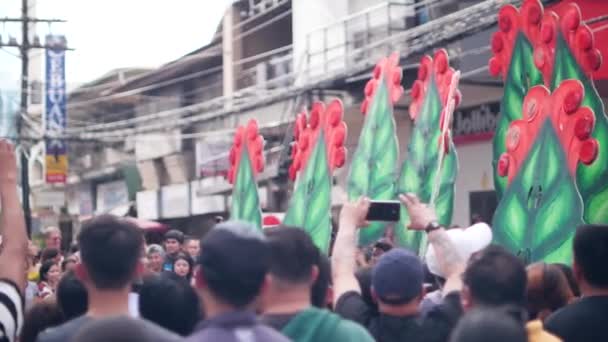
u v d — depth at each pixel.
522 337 3.03
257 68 26.81
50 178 30.81
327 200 10.62
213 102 25.16
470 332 3.04
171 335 3.44
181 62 31.70
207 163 29.81
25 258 5.21
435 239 4.95
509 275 4.18
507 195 8.35
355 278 5.02
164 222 34.72
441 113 9.79
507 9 8.77
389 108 10.46
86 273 4.14
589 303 4.94
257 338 3.47
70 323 4.09
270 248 4.05
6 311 5.00
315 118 11.08
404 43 19.58
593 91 7.87
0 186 5.25
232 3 28.91
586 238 4.97
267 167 24.72
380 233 9.64
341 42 23.14
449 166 9.00
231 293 3.51
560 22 8.14
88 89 36.59
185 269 11.04
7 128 28.23
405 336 4.62
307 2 24.16
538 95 8.12
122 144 37.44
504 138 8.71
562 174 7.79
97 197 40.66
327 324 4.03
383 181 10.38
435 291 5.99
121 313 4.14
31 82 31.06
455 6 19.67
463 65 17.31
